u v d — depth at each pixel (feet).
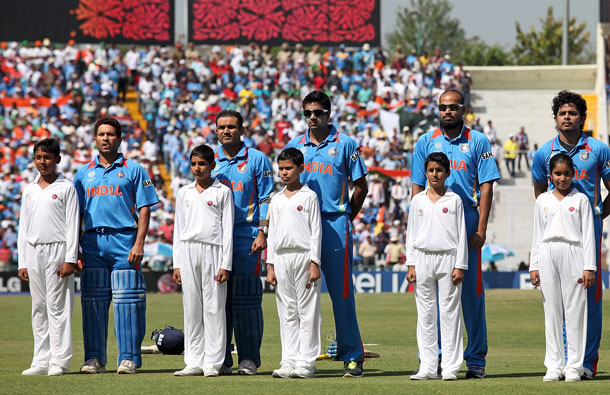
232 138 57.98
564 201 53.78
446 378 52.44
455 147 56.34
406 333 91.50
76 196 57.62
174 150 201.77
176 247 56.90
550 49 393.91
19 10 227.61
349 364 55.26
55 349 57.11
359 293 155.94
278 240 54.95
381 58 229.45
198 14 229.66
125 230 57.82
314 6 229.04
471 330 55.01
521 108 244.63
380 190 183.11
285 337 55.31
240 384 49.80
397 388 47.88
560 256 53.31
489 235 173.68
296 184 55.16
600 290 54.90
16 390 48.73
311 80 224.12
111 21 229.04
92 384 50.47
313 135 56.29
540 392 46.42
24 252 57.98
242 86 223.10
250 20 229.66
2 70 224.12
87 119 208.33
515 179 210.18
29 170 191.72
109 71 222.69
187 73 222.07
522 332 91.97
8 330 95.71
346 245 55.31
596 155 55.57
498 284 161.48
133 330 57.31
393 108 216.95
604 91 234.79
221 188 56.59
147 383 50.55
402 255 167.84
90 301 57.52
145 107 215.31
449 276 53.78
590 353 54.80
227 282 58.44
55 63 224.74
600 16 246.06
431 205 54.29
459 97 55.72
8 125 209.77
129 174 58.08
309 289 54.54
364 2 229.04
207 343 55.88
